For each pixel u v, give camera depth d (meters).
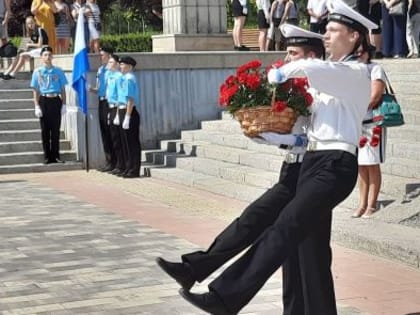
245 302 5.09
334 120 5.22
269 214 5.48
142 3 36.69
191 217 10.89
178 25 18.08
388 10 16.09
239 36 18.12
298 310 5.76
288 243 5.10
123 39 26.55
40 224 10.58
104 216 11.09
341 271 7.82
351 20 5.32
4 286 7.63
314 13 15.62
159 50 18.67
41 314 6.73
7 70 18.48
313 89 5.27
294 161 5.52
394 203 9.61
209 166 13.89
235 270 5.12
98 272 8.06
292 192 5.48
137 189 13.52
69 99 16.97
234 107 5.36
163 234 9.80
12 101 17.39
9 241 9.55
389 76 14.36
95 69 16.19
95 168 16.42
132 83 14.68
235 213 11.11
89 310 6.82
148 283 7.64
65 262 8.50
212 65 17.03
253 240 5.45
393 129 11.95
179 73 16.84
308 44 5.57
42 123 16.20
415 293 7.08
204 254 5.39
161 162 15.59
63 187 14.01
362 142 9.33
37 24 19.52
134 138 14.84
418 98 12.82
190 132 16.12
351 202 10.16
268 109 5.29
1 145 16.52
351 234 8.70
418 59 14.95
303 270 5.42
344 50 5.37
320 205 5.12
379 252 8.33
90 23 18.58
